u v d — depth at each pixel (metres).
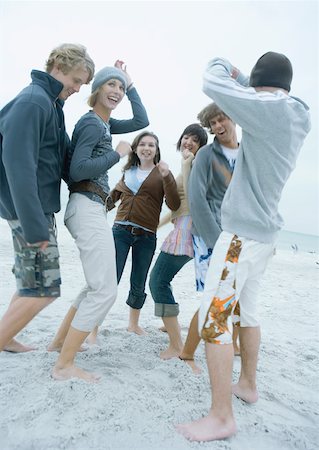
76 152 2.17
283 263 13.19
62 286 5.05
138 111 2.81
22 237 2.02
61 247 9.23
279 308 5.11
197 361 2.70
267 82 2.01
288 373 2.68
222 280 1.90
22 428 1.69
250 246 1.92
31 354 2.53
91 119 2.27
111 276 2.21
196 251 2.56
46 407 1.81
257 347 2.17
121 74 2.40
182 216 2.84
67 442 1.61
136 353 2.73
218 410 1.78
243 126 1.85
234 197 1.95
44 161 2.08
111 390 2.02
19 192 1.82
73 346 2.14
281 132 1.86
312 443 1.81
